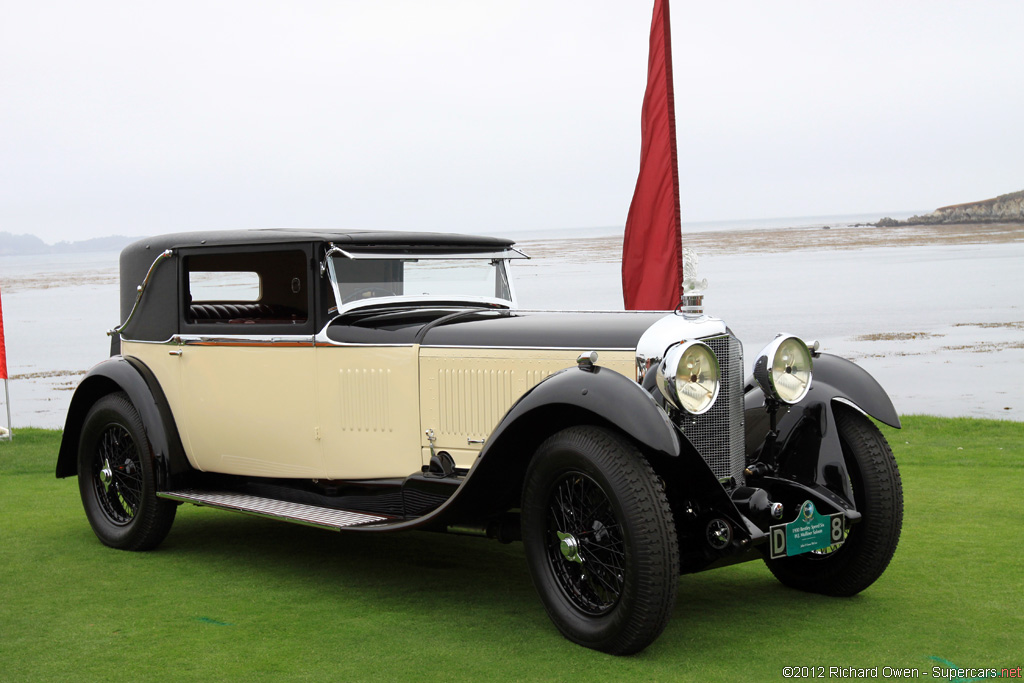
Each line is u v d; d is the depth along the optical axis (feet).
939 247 251.39
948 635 11.63
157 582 14.74
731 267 194.49
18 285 278.46
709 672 10.48
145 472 16.47
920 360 71.92
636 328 12.67
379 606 13.30
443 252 16.05
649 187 21.44
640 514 10.58
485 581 14.69
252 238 15.44
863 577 13.11
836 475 12.89
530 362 13.01
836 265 190.80
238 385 15.84
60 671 10.72
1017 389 57.67
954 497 20.04
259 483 16.33
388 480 14.51
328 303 14.80
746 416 14.30
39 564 15.97
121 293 18.26
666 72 21.08
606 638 11.00
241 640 11.79
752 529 11.36
